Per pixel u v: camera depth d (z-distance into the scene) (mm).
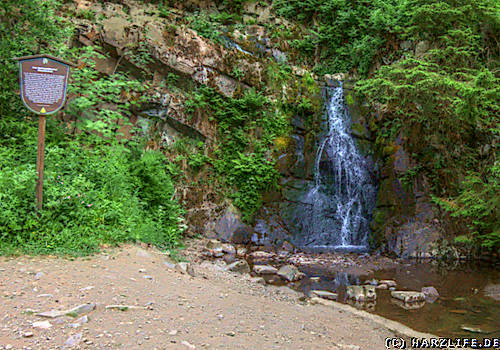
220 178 11898
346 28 15367
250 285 6781
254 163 12031
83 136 9258
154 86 11977
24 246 5352
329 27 15484
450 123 12188
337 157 13352
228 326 3949
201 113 12109
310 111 13273
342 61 15234
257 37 14117
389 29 14133
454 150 12438
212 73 12359
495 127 12180
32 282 4250
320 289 7379
